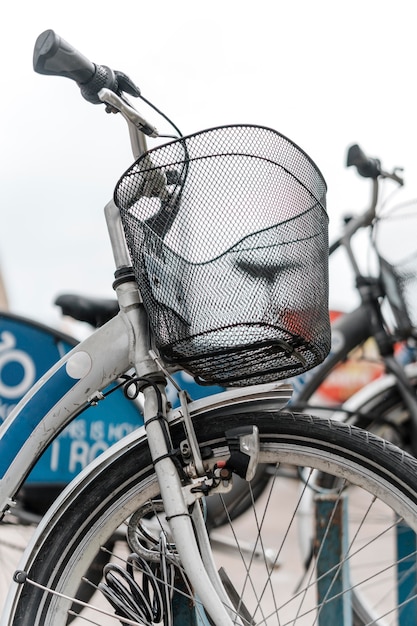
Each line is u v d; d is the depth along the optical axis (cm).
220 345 180
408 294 327
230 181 178
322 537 241
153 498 209
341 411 341
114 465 203
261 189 178
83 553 202
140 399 305
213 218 179
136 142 194
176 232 180
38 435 204
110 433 308
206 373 188
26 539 312
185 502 190
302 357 184
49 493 308
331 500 242
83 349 202
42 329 316
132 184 182
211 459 198
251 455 190
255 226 178
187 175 179
